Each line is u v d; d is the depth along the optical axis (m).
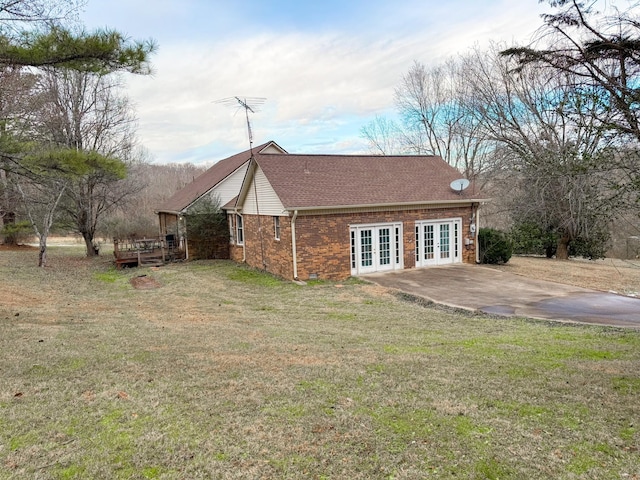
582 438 3.72
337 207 15.06
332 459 3.40
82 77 22.56
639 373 5.46
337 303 11.75
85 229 24.47
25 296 12.09
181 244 22.17
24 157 10.26
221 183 21.89
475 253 18.09
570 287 13.20
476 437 3.74
